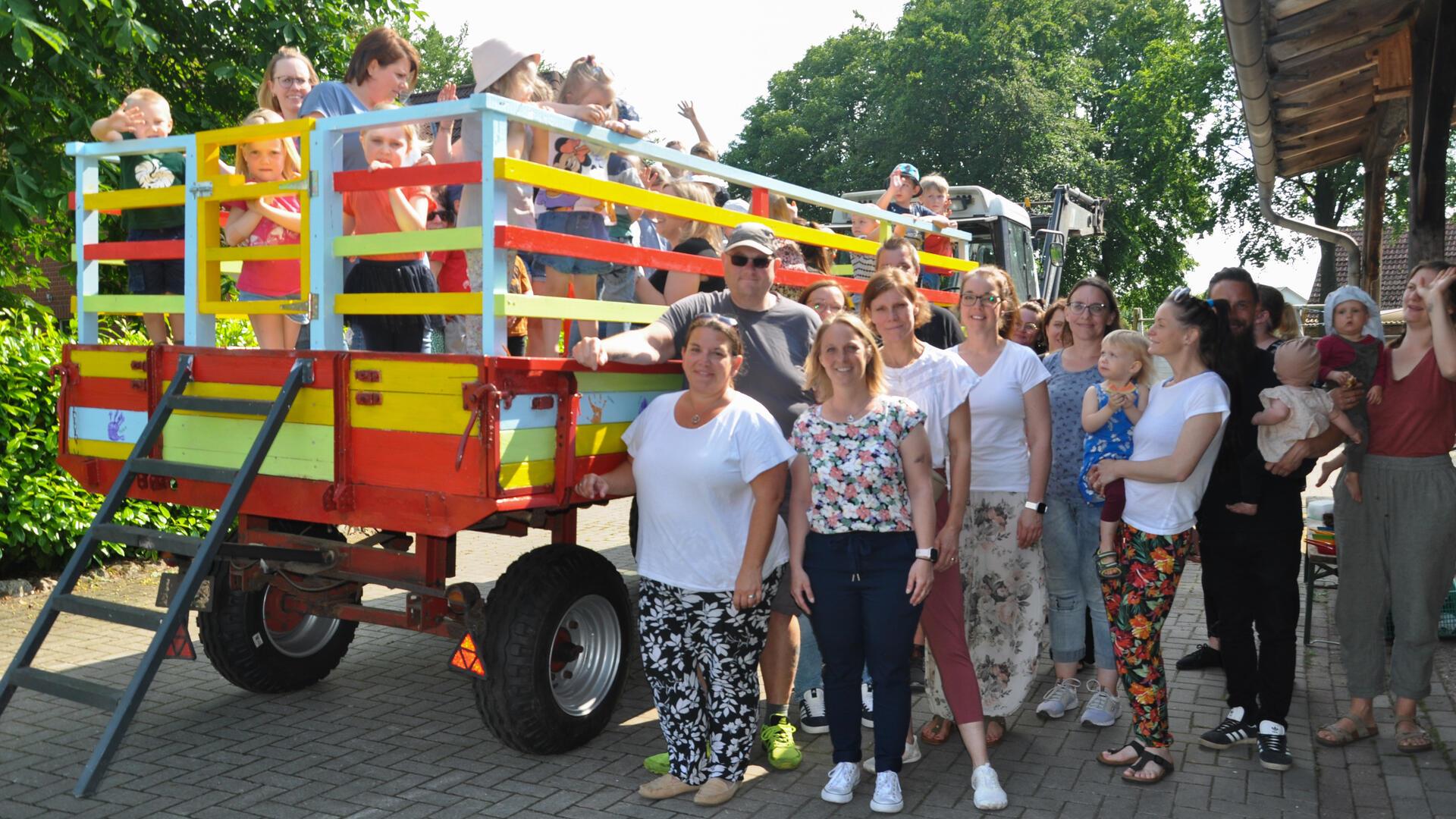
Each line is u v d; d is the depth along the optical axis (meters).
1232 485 4.23
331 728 4.66
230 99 11.36
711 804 3.86
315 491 4.05
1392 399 4.30
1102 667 4.74
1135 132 33.28
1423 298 4.18
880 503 3.72
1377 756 4.32
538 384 3.82
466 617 4.08
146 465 4.21
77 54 9.14
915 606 3.75
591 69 4.70
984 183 30.41
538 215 4.98
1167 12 36.09
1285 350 4.09
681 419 3.85
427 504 3.78
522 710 4.09
